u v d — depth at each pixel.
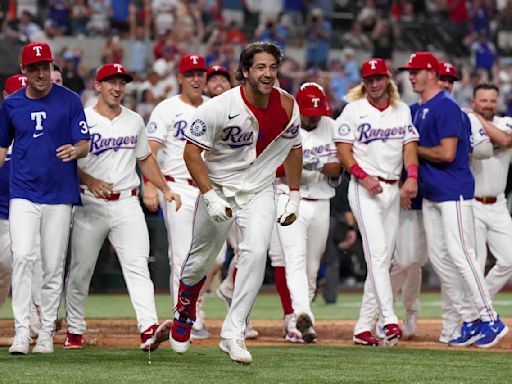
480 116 31.70
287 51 81.56
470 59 89.19
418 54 30.81
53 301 26.38
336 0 87.12
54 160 25.97
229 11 83.69
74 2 75.62
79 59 70.06
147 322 26.95
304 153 31.17
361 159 30.31
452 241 29.98
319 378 21.38
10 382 20.14
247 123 21.67
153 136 30.83
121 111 28.05
